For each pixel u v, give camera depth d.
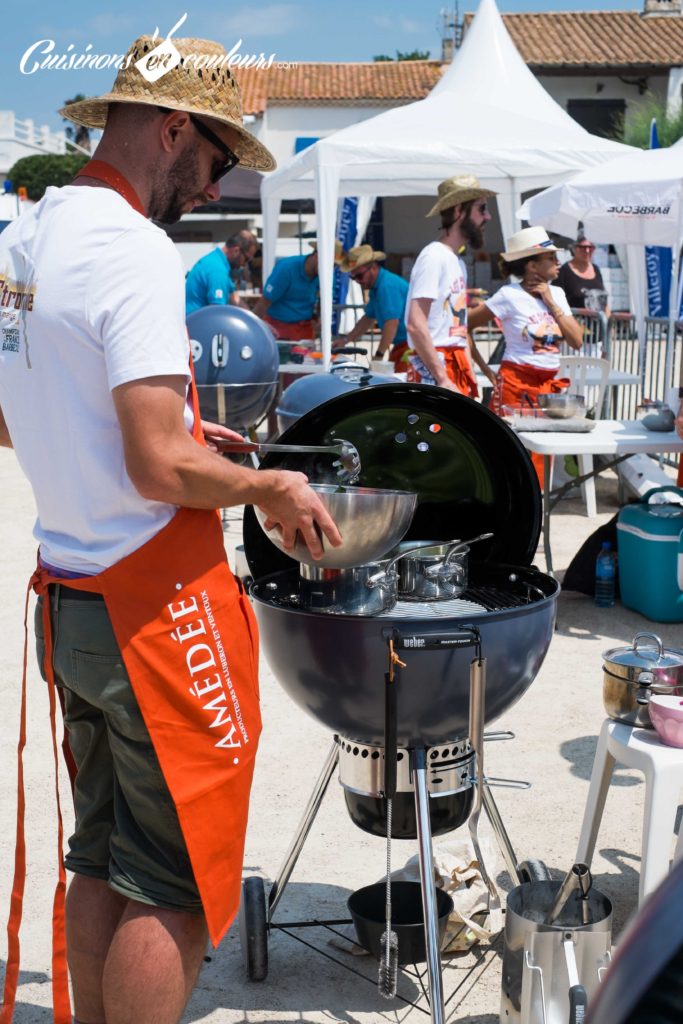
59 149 46.81
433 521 2.75
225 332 6.31
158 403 1.71
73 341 1.74
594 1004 0.82
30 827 3.32
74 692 1.98
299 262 10.00
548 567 5.79
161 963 1.90
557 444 5.08
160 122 1.84
